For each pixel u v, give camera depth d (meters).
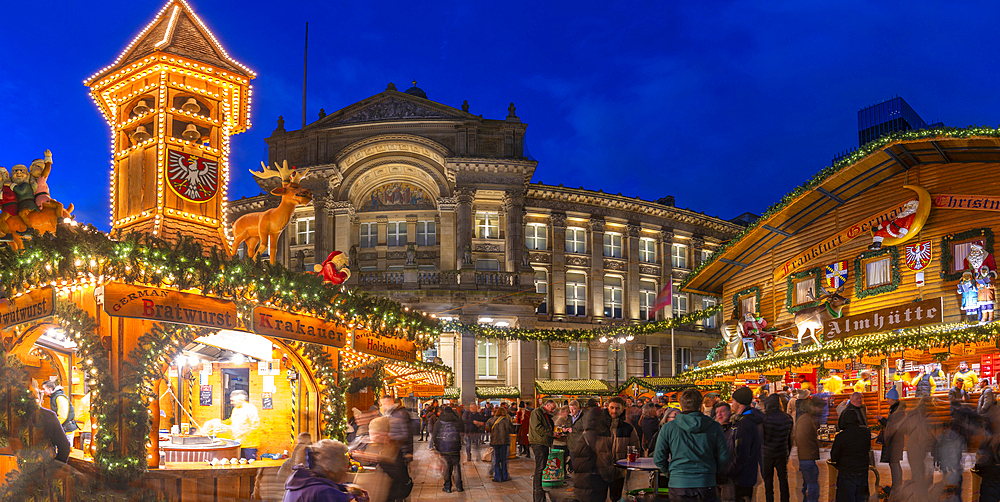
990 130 21.64
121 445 10.38
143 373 10.70
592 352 50.41
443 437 14.78
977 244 23.33
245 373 14.97
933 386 21.72
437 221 46.03
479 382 45.66
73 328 10.53
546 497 13.22
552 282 49.62
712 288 36.91
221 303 11.52
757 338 30.31
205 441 12.75
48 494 8.98
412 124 44.28
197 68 12.74
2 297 11.58
